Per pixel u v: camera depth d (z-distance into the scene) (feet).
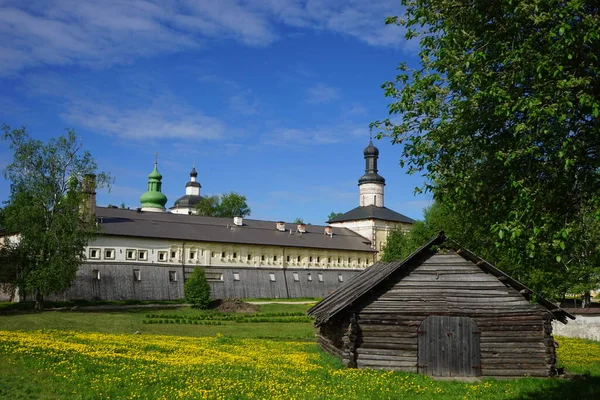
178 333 138.51
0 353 71.36
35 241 181.78
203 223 276.41
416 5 50.90
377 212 347.36
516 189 44.80
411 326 81.87
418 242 185.88
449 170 49.03
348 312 84.12
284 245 285.43
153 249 241.35
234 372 71.41
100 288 221.66
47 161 190.39
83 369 65.41
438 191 49.06
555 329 137.90
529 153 41.14
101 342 96.17
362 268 325.42
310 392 61.57
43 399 52.80
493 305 81.46
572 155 39.68
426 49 51.03
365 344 82.64
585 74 40.70
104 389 56.85
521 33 43.09
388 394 63.62
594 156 41.04
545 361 79.92
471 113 45.27
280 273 284.00
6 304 193.77
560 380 76.02
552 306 80.53
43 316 158.30
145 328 145.28
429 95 48.96
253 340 121.60
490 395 65.36
